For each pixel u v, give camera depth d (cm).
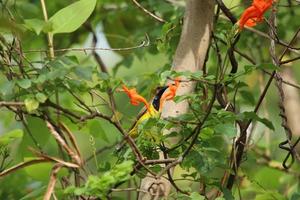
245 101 907
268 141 1073
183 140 654
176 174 879
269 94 1330
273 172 1023
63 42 1196
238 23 642
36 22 684
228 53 699
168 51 868
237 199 947
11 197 977
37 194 734
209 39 739
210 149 657
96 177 584
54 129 641
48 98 616
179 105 704
